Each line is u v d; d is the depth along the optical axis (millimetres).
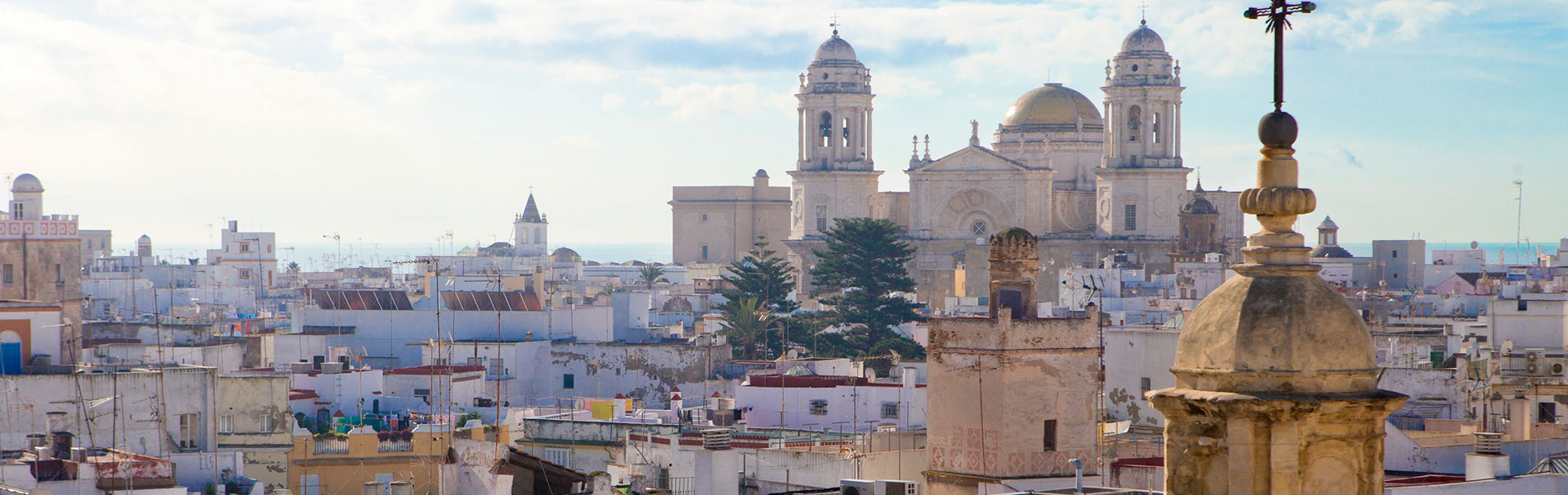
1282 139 16734
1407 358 109188
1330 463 16484
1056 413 58406
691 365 144250
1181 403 16656
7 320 93438
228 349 141625
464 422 94312
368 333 154125
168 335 147875
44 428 81375
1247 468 16312
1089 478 58438
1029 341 58062
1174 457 17016
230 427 89375
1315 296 16422
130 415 82500
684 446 79500
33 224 148125
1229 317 16562
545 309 158500
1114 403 85000
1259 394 16250
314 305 159250
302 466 87562
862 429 99000
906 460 66875
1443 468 64250
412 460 86250
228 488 80250
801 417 106875
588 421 89812
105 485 65500
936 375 59688
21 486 64188
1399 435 64875
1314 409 16062
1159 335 83625
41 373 87938
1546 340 114062
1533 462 67125
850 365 142875
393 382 123812
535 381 145625
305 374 120750
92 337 146875
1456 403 91938
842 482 59688
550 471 74938
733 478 64625
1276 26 16953
